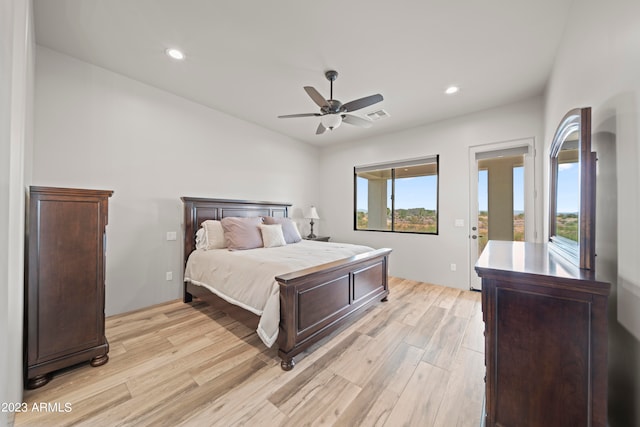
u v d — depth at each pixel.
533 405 1.10
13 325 1.26
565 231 1.75
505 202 3.77
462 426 1.37
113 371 1.81
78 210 1.84
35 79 2.26
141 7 1.84
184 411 1.46
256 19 1.96
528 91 3.04
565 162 1.77
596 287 0.97
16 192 1.27
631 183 1.07
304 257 2.61
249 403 1.53
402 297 3.41
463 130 3.74
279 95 3.21
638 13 1.02
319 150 5.57
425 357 2.02
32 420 1.38
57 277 1.74
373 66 2.56
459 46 2.25
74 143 2.49
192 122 3.40
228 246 3.16
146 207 2.99
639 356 1.01
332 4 1.81
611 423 1.25
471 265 3.71
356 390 1.65
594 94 1.44
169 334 2.36
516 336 1.13
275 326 1.87
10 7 0.87
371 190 4.92
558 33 2.08
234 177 3.92
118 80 2.76
